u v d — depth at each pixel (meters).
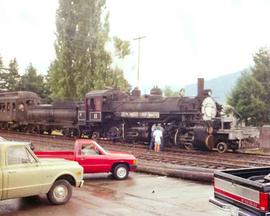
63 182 9.78
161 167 15.08
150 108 26.53
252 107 34.91
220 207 6.71
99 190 11.61
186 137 24.08
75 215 8.78
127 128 28.62
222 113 25.59
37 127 38.06
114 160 13.39
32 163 9.23
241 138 22.55
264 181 6.68
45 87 59.38
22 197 9.75
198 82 24.36
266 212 5.81
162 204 9.91
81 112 31.89
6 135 33.84
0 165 8.75
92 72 42.34
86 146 13.33
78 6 42.59
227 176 6.74
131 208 9.48
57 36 43.59
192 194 11.14
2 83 62.84
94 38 42.34
